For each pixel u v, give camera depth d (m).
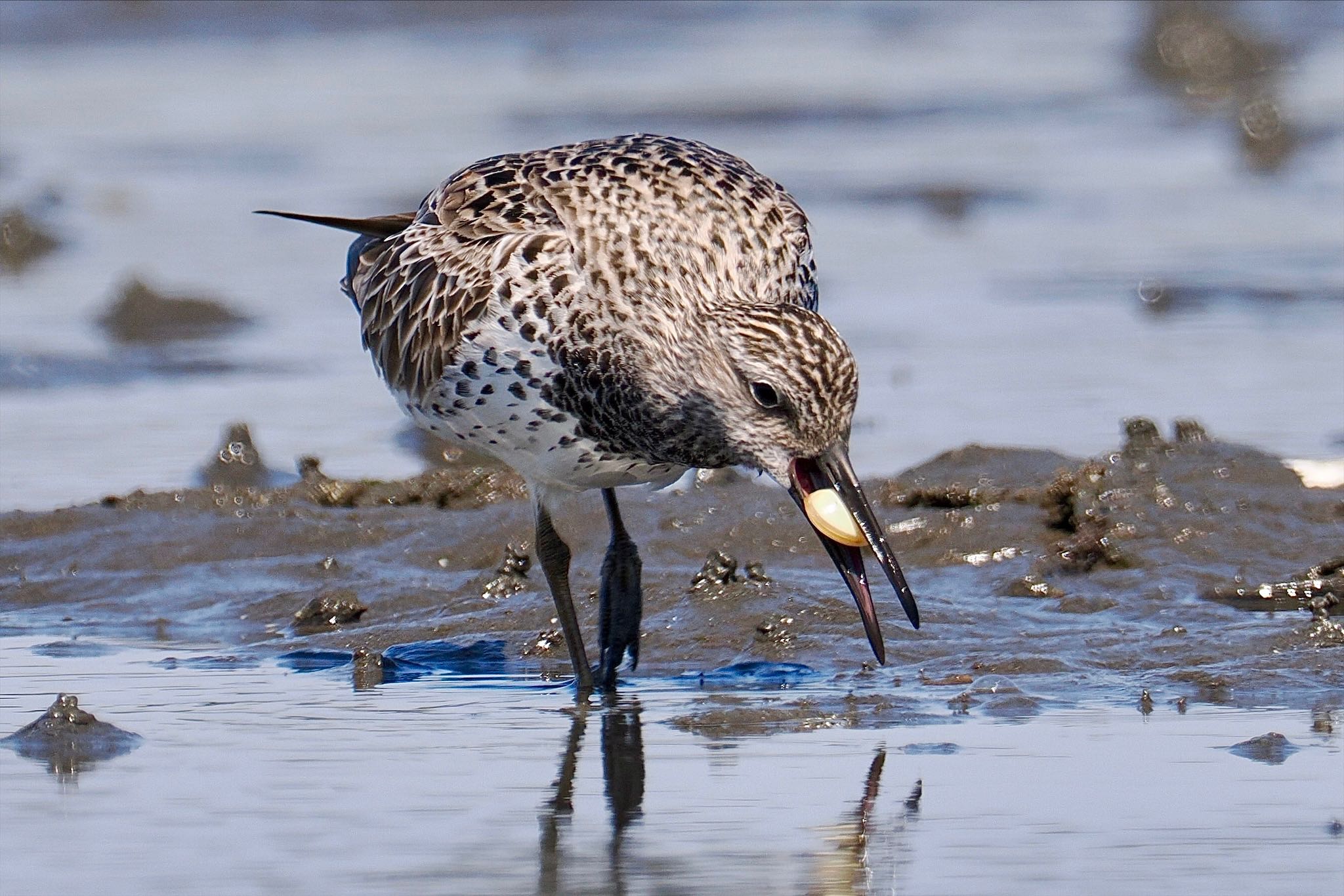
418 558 15.77
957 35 46.50
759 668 13.34
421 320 13.47
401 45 44.00
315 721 12.41
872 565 15.16
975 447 17.36
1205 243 27.70
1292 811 10.50
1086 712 12.22
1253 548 14.87
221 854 10.09
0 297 25.47
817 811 10.66
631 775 11.30
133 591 15.37
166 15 43.50
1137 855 9.94
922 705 12.44
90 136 35.06
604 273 12.61
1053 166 33.53
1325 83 40.44
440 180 30.56
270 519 16.36
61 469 18.45
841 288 25.64
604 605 13.41
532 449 13.26
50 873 9.82
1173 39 41.28
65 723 11.99
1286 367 21.44
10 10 42.50
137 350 23.00
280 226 29.52
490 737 12.07
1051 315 24.16
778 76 41.28
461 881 9.77
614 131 35.19
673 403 12.35
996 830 10.32
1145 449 16.59
